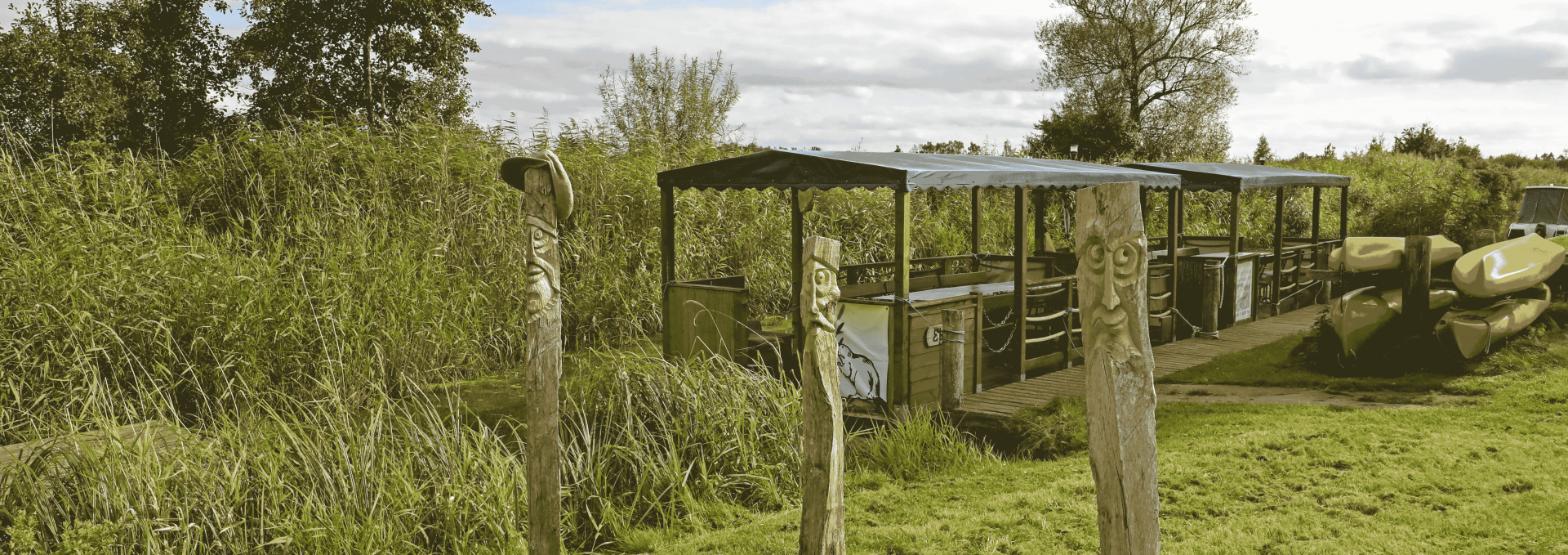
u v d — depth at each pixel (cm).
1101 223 276
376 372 805
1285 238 1504
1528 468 527
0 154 925
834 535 359
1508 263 839
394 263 906
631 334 1091
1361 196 2267
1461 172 2169
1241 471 551
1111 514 279
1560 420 628
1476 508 470
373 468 477
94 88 1969
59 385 687
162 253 827
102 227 836
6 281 735
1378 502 487
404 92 2225
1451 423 636
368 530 432
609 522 515
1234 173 1175
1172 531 462
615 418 603
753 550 471
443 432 521
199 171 1073
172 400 714
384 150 1103
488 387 862
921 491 559
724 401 609
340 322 788
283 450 475
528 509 409
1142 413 276
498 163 1148
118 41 2106
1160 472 555
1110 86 2844
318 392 749
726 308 815
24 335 703
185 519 418
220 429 546
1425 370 811
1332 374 830
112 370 707
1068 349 911
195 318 763
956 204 1736
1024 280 844
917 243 1523
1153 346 1037
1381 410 684
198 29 2230
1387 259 843
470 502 474
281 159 1053
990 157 1059
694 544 488
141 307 752
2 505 411
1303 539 443
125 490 420
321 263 875
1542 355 807
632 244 1166
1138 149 2533
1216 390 796
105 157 1029
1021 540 461
